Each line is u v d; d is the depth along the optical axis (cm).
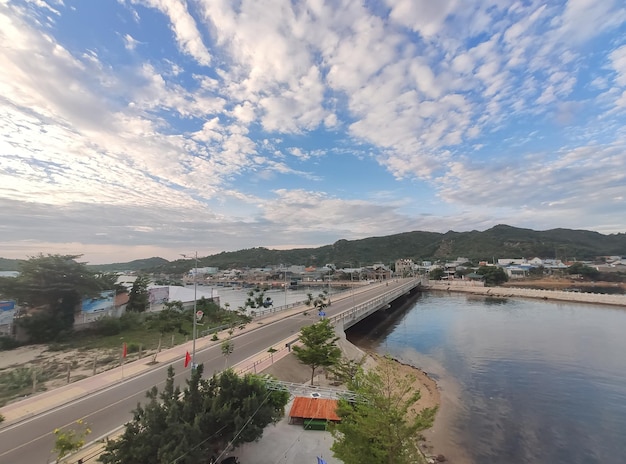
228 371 2078
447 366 4981
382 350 5991
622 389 3984
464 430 3117
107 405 2606
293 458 2067
